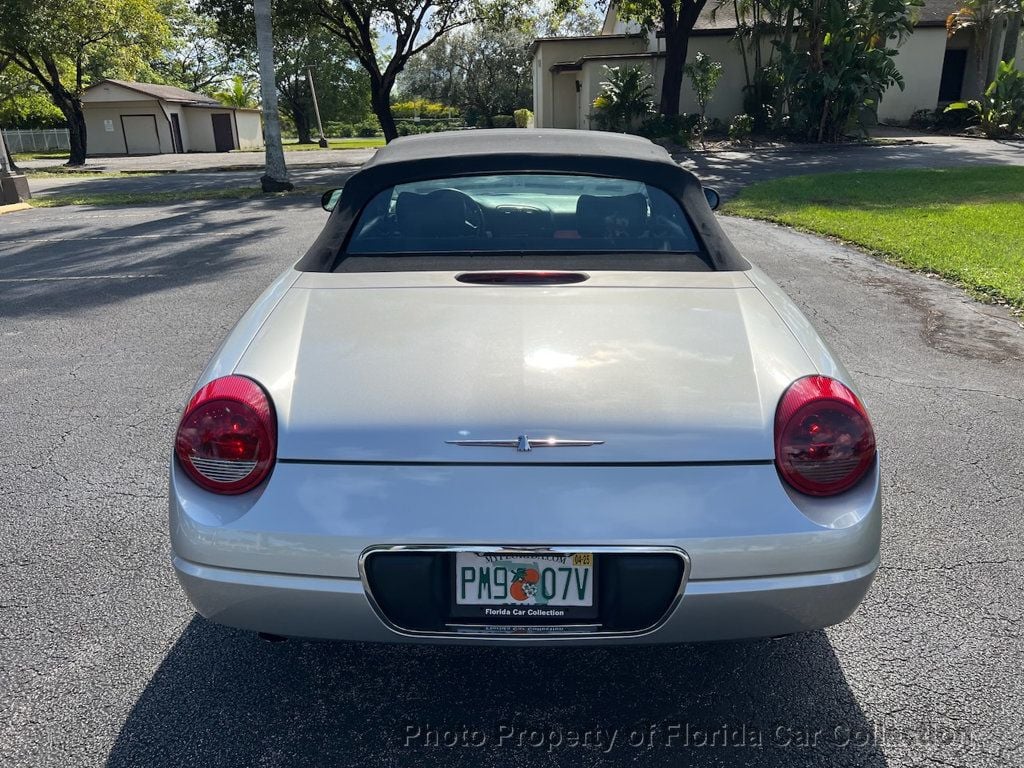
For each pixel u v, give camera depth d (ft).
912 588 9.16
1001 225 30.89
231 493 6.15
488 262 8.32
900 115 87.92
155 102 133.59
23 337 19.26
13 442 13.29
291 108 187.62
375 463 6.03
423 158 9.33
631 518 5.90
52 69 92.89
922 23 84.38
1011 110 75.97
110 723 7.14
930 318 19.90
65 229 37.09
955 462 12.35
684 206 9.16
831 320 19.70
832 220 32.81
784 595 6.04
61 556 9.87
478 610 6.11
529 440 5.97
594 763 6.76
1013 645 8.16
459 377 6.38
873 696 7.49
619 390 6.26
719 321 7.18
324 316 7.25
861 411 6.35
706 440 6.03
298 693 7.57
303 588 6.03
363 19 73.72
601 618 6.11
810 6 71.92
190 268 26.94
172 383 16.07
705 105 81.87
